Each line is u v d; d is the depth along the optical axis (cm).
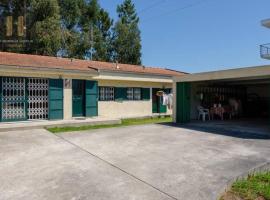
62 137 1070
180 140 1034
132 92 1998
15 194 516
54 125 1291
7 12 2772
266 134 1170
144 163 719
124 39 4197
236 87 2062
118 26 4234
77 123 1364
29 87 1402
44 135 1095
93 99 1638
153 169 668
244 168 685
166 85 2203
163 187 555
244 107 2123
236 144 966
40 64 1462
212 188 552
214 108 1789
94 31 3928
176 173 640
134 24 4259
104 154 809
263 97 2061
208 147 915
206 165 707
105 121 1462
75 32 3644
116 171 652
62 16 3469
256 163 730
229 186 581
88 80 1611
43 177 607
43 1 2650
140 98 2048
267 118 1941
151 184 570
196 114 1792
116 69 1862
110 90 1861
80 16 3756
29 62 1475
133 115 1975
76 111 1582
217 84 1908
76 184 566
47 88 1443
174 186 561
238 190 568
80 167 680
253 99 2111
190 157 783
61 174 627
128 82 1952
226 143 982
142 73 1939
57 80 1460
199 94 1792
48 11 2723
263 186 591
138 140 1028
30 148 872
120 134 1159
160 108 2172
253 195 548
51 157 770
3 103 1318
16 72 1316
